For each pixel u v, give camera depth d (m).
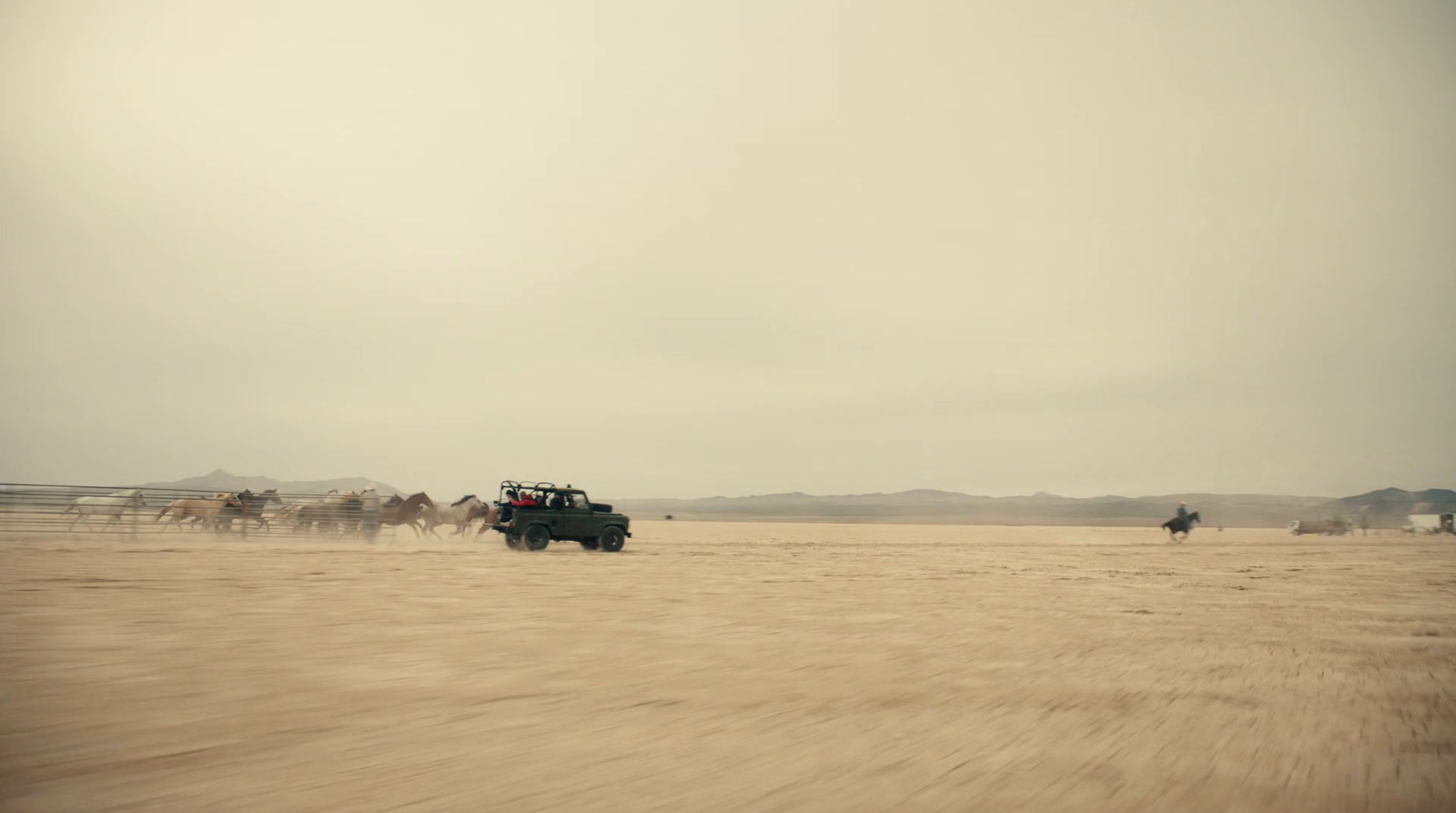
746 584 22.94
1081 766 7.11
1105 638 14.31
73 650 10.95
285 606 15.53
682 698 9.28
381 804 5.86
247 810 5.69
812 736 7.88
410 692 9.24
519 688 9.56
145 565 22.53
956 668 11.34
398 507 39.19
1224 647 13.57
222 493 36.31
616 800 6.05
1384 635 15.11
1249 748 7.77
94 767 6.49
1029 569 30.97
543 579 22.55
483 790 6.19
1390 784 6.84
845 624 15.47
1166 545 53.78
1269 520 160.25
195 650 11.16
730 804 6.02
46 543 30.28
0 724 7.54
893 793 6.33
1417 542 65.25
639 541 49.75
